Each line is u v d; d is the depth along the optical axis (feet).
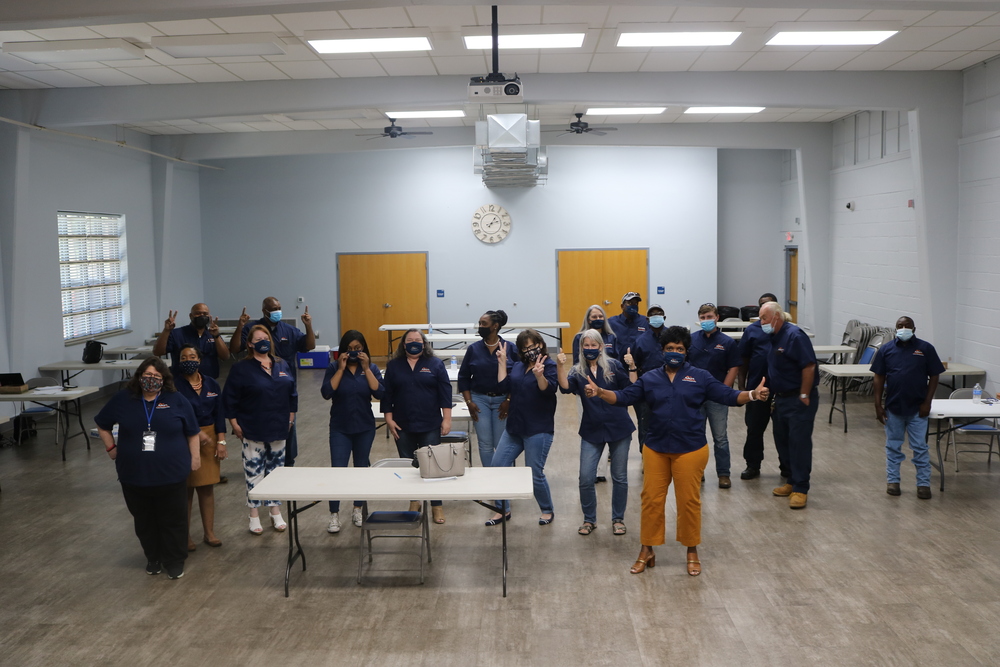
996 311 25.38
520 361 16.81
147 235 39.45
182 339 20.45
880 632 12.43
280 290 46.47
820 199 38.96
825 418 28.55
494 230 45.80
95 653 12.13
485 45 22.63
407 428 16.99
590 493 16.76
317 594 14.16
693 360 20.15
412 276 46.21
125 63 24.26
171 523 14.76
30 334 30.42
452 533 17.13
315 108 27.07
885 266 33.47
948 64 25.79
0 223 28.19
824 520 17.63
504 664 11.66
